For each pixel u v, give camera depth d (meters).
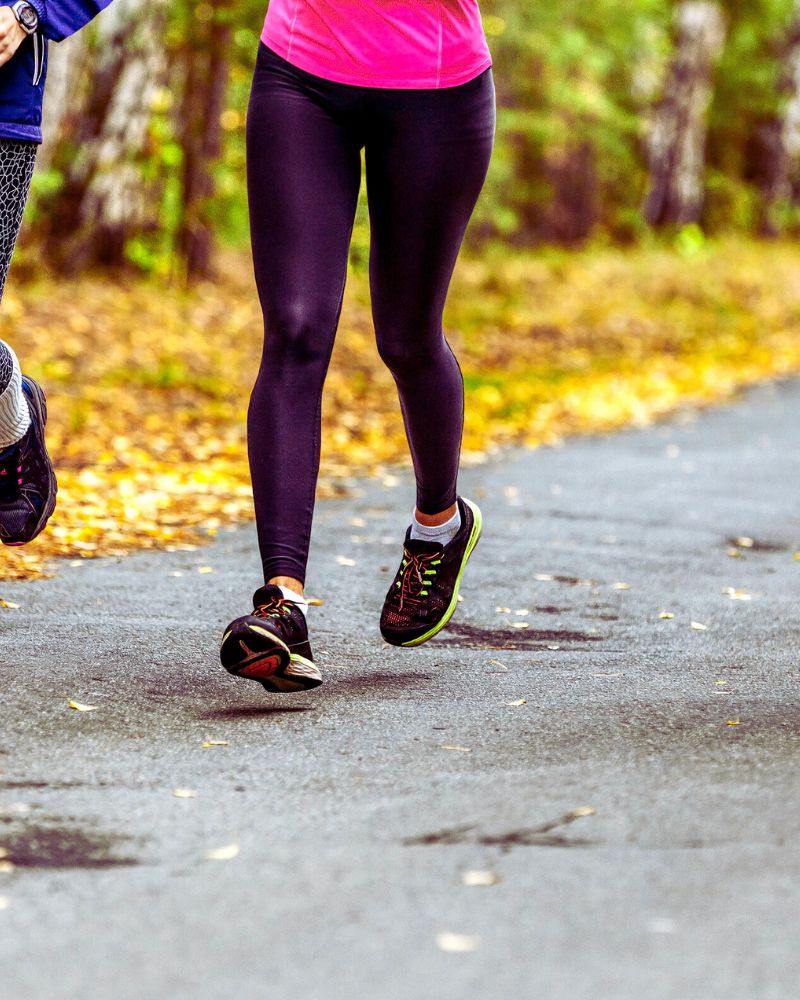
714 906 5.62
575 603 12.02
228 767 7.34
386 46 8.35
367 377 31.34
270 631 8.02
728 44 78.38
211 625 10.56
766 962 5.14
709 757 7.60
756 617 11.61
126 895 5.70
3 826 6.43
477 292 48.06
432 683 9.19
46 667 9.09
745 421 27.36
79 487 16.95
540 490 18.69
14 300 33.53
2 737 7.71
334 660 9.73
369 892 5.74
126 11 37.91
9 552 12.95
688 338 43.56
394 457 21.86
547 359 37.59
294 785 7.07
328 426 24.73
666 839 6.34
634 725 8.24
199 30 38.94
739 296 54.00
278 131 8.45
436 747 7.75
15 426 9.34
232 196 40.97
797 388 33.62
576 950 5.22
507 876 5.90
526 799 6.87
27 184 8.78
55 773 7.18
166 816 6.61
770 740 7.95
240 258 46.84
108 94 38.22
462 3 8.46
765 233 82.75
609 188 73.31
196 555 13.47
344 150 8.55
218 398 26.97
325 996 4.86
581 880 5.87
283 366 8.53
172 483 17.80
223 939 5.30
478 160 8.59
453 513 9.42
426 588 9.43
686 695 9.01
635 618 11.48
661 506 17.56
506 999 4.84
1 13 8.34
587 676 9.50
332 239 8.52
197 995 4.87
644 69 70.06
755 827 6.49
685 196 73.94
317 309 8.49
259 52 8.62
